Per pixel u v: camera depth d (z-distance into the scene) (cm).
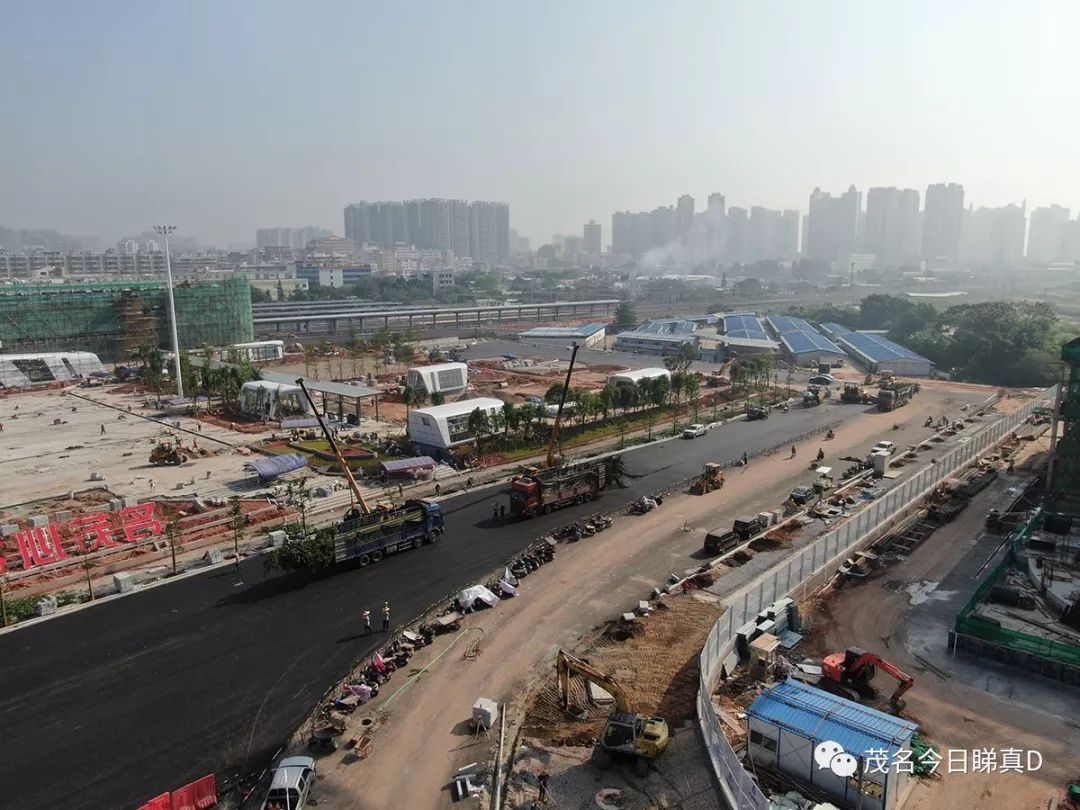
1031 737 3784
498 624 5038
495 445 9462
